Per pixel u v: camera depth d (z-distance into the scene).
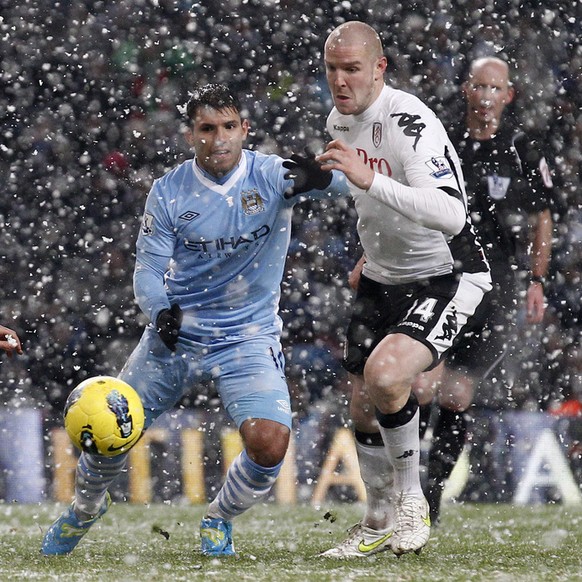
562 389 30.61
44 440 27.47
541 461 27.56
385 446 14.18
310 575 11.95
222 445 27.52
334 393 31.20
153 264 14.51
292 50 36.12
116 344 33.28
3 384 32.16
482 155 20.05
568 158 32.25
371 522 14.97
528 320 21.33
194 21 36.47
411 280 15.19
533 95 32.62
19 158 35.47
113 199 35.34
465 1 33.69
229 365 14.39
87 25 36.53
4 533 19.31
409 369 13.77
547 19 27.42
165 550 15.59
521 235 20.64
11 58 35.97
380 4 34.38
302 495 27.50
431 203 13.62
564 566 13.13
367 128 14.77
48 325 33.19
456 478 27.23
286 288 32.47
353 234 32.84
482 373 19.11
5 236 34.47
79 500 14.30
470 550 15.53
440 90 33.28
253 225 14.48
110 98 32.69
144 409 14.70
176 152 35.81
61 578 11.73
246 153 14.80
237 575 11.99
